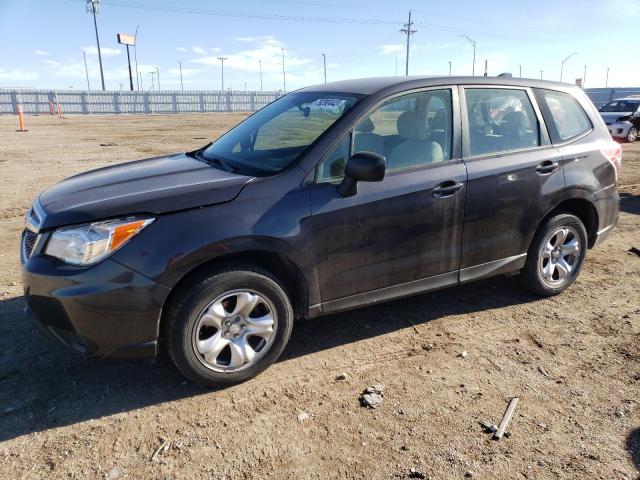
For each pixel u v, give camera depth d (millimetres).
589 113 4723
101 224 2875
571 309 4379
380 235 3514
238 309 3156
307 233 3254
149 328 2951
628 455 2658
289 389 3246
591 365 3510
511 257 4223
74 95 47719
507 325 4098
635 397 3143
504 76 4332
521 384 3291
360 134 3527
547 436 2799
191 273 3041
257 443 2758
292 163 3342
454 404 3084
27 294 3059
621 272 5203
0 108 44562
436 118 3850
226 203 3078
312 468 2578
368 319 4195
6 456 2637
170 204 2979
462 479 2496
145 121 34438
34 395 3145
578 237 4586
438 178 3693
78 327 2883
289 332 3383
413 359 3602
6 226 6824
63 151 15312
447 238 3811
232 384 3258
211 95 55781
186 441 2771
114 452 2682
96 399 3123
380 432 2840
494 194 3947
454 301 4539
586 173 4473
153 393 3191
